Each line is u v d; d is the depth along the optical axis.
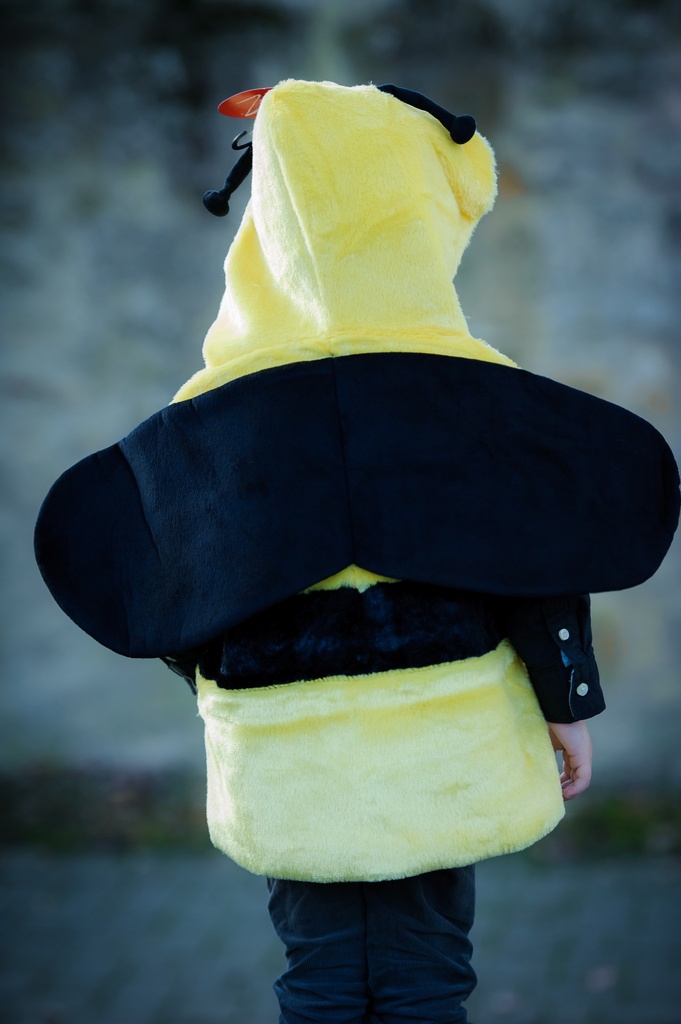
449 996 2.13
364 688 1.99
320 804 1.97
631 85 6.63
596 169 6.69
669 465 2.10
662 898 5.69
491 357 2.08
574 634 2.10
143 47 6.81
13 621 6.91
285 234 2.07
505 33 6.66
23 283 6.91
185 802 6.74
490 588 1.96
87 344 6.91
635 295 6.70
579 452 2.05
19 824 6.58
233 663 2.06
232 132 6.86
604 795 6.59
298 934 2.19
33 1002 4.94
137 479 2.16
